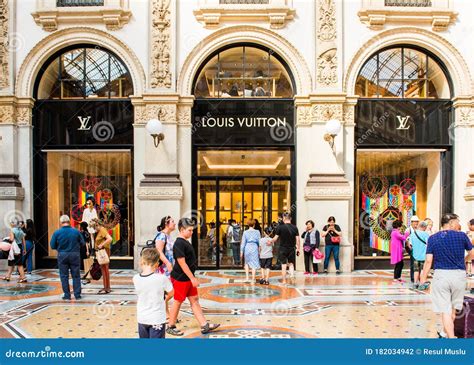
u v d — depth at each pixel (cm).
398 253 889
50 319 600
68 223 739
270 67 1093
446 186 1088
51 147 1080
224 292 789
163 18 1055
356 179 1082
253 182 1084
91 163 1092
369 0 1067
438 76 1110
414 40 1071
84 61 1093
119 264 1069
